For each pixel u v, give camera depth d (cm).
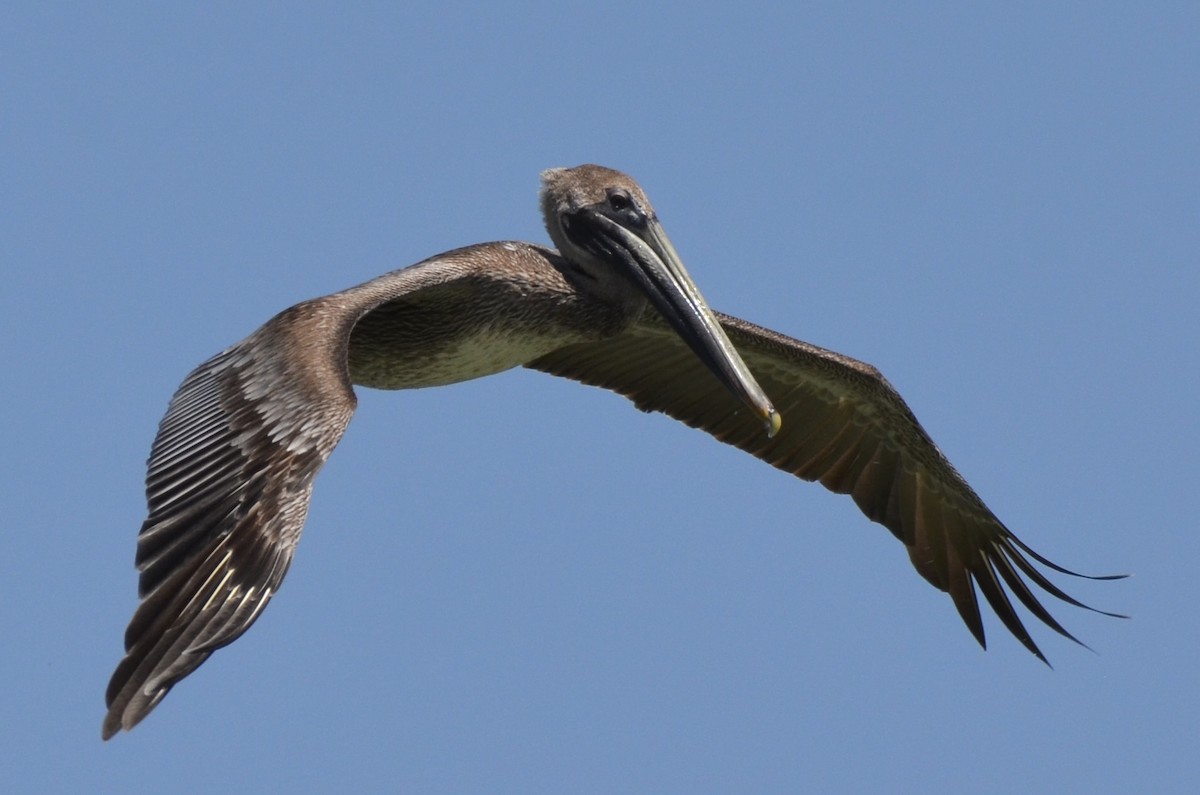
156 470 1167
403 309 1486
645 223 1558
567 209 1571
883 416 1658
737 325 1630
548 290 1538
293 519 1109
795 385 1678
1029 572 1620
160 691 1024
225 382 1216
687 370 1692
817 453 1695
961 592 1667
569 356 1689
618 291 1573
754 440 1706
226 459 1148
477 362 1534
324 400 1167
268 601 1075
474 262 1494
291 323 1254
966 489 1633
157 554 1091
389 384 1536
